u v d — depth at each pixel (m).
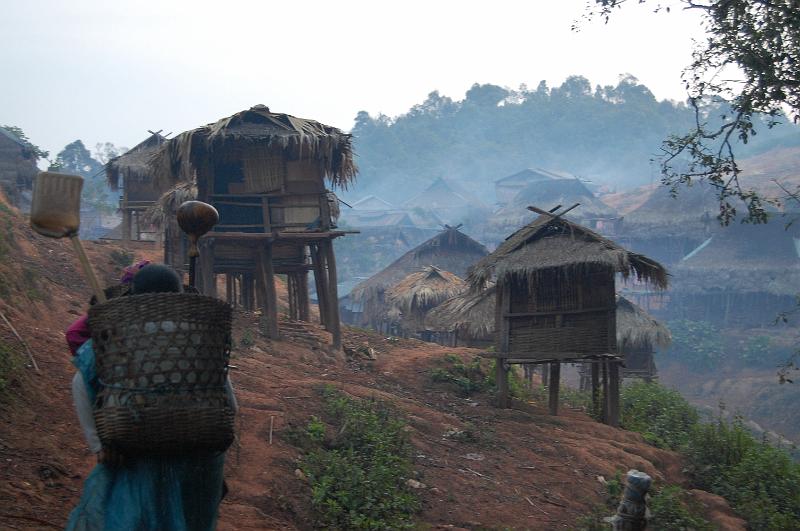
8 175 33.97
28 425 7.00
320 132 17.22
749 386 48.44
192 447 3.58
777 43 11.02
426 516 8.40
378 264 91.12
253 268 19.27
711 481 13.45
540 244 16.17
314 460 8.41
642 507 6.38
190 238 4.32
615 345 15.55
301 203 17.33
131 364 3.52
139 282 3.88
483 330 22.92
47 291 13.64
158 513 3.60
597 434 14.71
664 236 68.75
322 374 14.39
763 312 59.09
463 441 11.70
